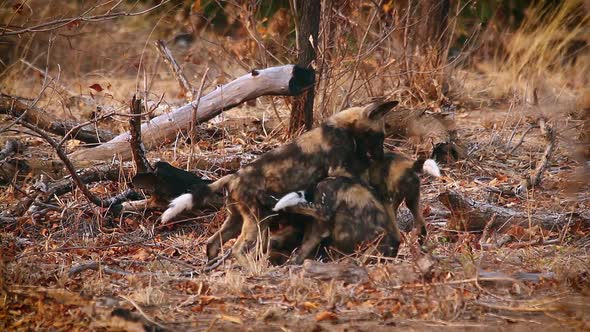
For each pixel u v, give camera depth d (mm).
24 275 9141
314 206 9641
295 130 14492
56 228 11570
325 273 8781
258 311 8188
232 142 14875
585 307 8156
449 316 7945
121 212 11844
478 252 10203
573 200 12609
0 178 13141
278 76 13266
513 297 8469
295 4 15031
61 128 14367
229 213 10195
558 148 15508
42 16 17625
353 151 10148
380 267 8758
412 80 17250
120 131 15281
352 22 15891
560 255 9969
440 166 14219
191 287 8859
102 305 8320
